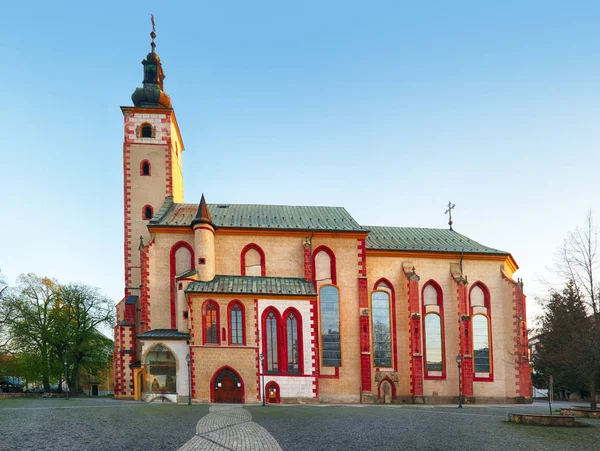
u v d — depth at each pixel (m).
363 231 63.81
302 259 63.16
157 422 29.88
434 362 65.62
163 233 60.88
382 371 63.97
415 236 73.38
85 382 107.69
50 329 76.94
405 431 27.47
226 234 62.34
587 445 23.89
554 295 46.81
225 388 53.31
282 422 31.31
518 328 66.50
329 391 59.69
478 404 63.34
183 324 56.41
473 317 67.88
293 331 56.06
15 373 80.56
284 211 69.38
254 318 55.22
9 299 77.44
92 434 24.06
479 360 66.81
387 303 66.19
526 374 66.12
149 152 67.81
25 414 33.41
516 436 26.47
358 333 61.81
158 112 68.69
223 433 25.42
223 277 60.12
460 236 75.31
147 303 59.00
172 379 53.38
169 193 67.38
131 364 57.56
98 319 82.00
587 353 41.59
